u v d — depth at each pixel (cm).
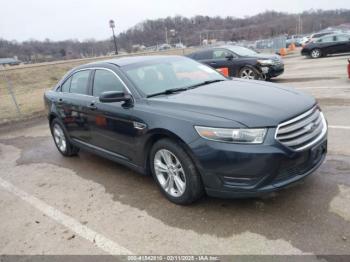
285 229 320
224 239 319
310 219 330
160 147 383
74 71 568
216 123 332
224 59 1265
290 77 1311
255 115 330
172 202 394
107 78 477
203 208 373
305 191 379
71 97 542
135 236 342
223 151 326
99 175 508
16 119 1050
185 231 338
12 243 359
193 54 1362
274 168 319
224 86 439
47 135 811
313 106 374
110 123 452
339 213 333
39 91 1825
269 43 3700
